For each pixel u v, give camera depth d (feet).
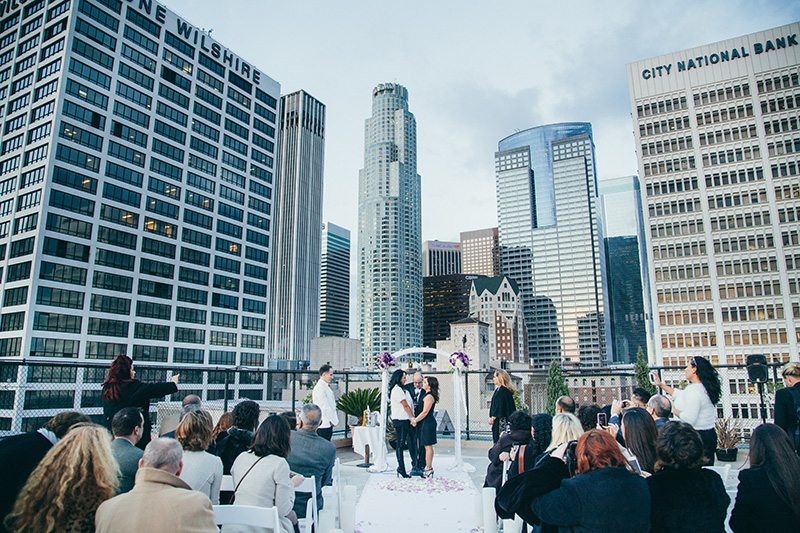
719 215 292.61
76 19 225.15
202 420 15.02
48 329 204.95
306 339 574.15
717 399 20.54
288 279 570.87
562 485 10.88
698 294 291.58
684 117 307.17
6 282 210.59
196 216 278.67
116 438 14.49
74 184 219.41
